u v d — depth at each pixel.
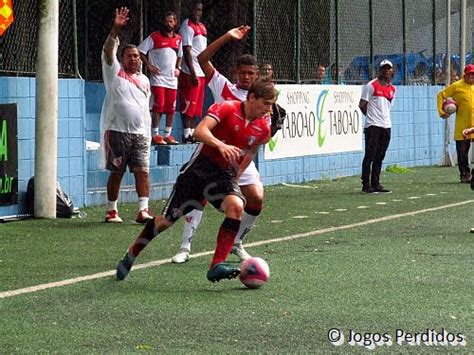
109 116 16.00
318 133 24.88
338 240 14.20
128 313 9.30
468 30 32.25
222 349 8.02
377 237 14.48
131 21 22.42
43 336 8.41
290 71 23.94
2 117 16.44
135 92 16.05
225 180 10.49
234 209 10.45
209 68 12.10
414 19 29.50
